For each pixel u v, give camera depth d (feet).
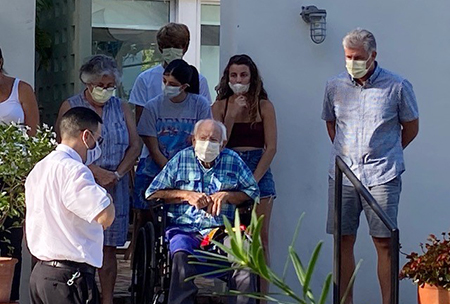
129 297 24.04
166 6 35.68
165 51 24.77
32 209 17.42
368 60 20.88
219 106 22.90
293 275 24.39
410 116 21.27
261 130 22.75
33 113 21.42
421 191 25.02
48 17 32.73
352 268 21.86
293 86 24.40
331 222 21.90
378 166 21.21
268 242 23.54
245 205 21.34
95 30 34.81
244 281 20.11
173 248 20.40
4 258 19.08
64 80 32.94
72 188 17.01
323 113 22.29
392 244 16.37
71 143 17.65
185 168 21.25
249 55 24.26
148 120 23.17
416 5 24.90
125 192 22.21
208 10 36.04
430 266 20.20
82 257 17.22
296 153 24.43
